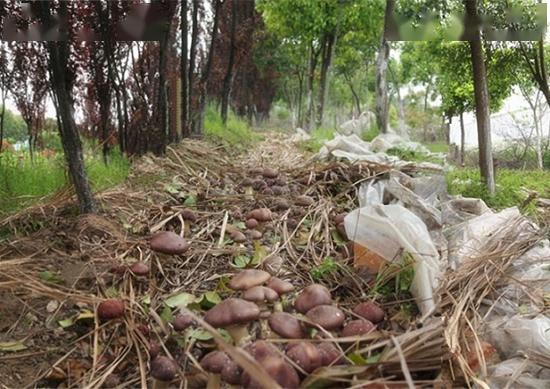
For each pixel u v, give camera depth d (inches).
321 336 31.9
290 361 27.8
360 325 32.5
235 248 51.9
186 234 57.1
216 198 68.4
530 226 52.3
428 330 31.0
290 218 61.9
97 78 85.0
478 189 77.8
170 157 96.7
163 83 98.5
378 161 82.2
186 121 120.2
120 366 35.8
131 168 84.1
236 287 35.3
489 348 34.6
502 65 105.3
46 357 36.8
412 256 42.1
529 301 41.1
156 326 39.5
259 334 34.9
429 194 65.0
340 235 56.1
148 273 46.1
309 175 77.8
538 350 34.5
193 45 124.0
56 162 74.2
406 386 28.3
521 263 46.0
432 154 111.6
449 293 40.0
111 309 38.7
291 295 44.1
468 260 45.3
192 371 32.9
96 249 50.7
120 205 63.3
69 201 59.2
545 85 99.3
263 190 71.8
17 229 53.3
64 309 41.4
